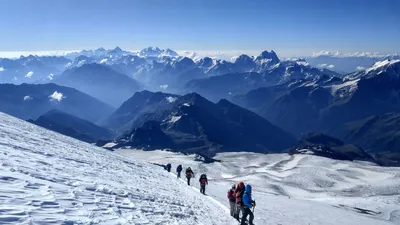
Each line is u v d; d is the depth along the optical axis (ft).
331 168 601.62
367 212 231.09
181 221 40.70
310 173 549.13
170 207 49.29
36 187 34.12
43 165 50.52
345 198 333.01
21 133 90.89
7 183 32.17
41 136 103.65
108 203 37.60
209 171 592.60
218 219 53.88
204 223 45.50
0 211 23.77
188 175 116.16
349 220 112.37
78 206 31.89
